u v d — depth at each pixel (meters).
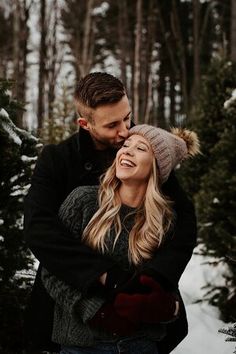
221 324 4.50
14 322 3.06
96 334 1.82
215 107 6.48
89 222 1.88
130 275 1.82
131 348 1.85
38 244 1.82
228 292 4.96
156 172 1.93
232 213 4.80
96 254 1.80
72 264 1.78
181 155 2.04
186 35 21.20
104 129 1.96
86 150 2.09
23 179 3.25
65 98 8.29
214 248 4.89
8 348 3.06
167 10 21.17
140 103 19.45
